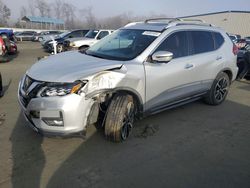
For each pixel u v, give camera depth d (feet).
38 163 10.67
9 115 15.70
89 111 10.93
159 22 16.02
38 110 10.63
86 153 11.50
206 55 16.20
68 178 9.77
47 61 13.03
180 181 9.76
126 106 11.87
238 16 135.85
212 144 12.69
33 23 202.59
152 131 13.66
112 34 16.17
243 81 27.76
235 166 10.85
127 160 11.04
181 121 15.33
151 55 12.99
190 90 15.49
